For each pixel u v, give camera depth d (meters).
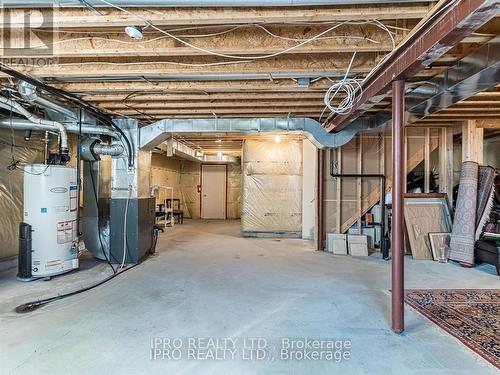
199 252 5.32
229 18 1.96
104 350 2.11
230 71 2.83
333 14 1.92
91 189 4.60
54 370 1.88
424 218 5.04
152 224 5.11
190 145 8.40
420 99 3.08
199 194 11.34
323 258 4.93
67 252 3.89
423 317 2.67
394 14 1.90
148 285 3.51
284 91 3.48
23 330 2.39
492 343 2.24
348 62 2.79
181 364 1.96
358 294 3.22
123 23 2.01
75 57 2.78
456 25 1.62
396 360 2.02
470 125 4.86
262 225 6.99
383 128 4.28
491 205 4.52
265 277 3.84
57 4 1.78
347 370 1.91
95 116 4.11
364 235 5.49
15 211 4.45
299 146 7.00
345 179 5.69
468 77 2.42
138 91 3.38
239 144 8.10
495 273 4.04
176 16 1.95
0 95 3.42
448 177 5.32
